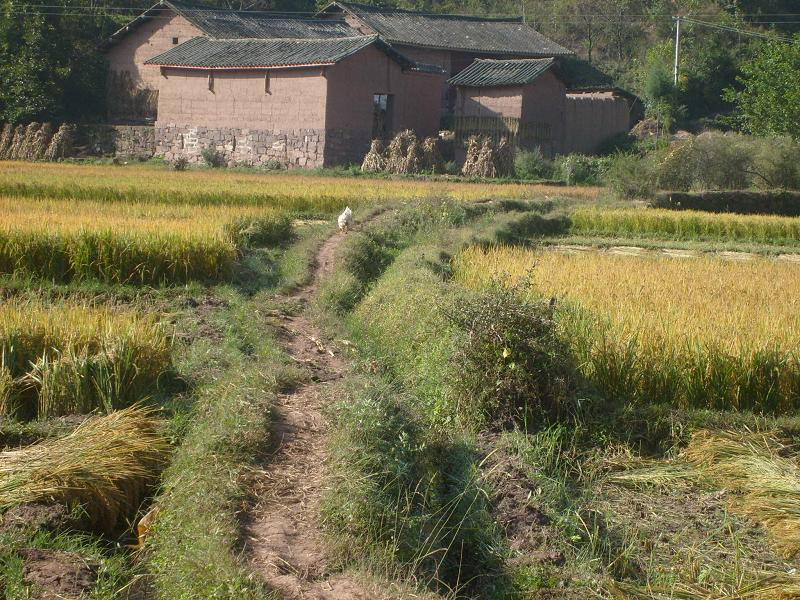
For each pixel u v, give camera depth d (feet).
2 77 162.50
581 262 56.44
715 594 20.29
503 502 24.25
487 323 30.58
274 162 143.54
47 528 20.58
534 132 152.05
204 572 18.43
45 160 152.46
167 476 24.03
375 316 42.68
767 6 192.54
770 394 31.86
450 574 22.12
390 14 175.22
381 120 149.59
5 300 43.06
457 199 89.56
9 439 26.43
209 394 29.32
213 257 50.52
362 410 25.58
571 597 20.75
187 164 148.66
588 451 28.63
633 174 112.37
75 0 177.68
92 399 29.27
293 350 37.70
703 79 176.86
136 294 46.34
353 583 19.43
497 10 216.74
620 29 203.10
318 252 63.05
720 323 35.81
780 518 23.81
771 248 79.41
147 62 151.94
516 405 29.89
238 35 161.07
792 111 132.05
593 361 32.63
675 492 26.35
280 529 21.20
